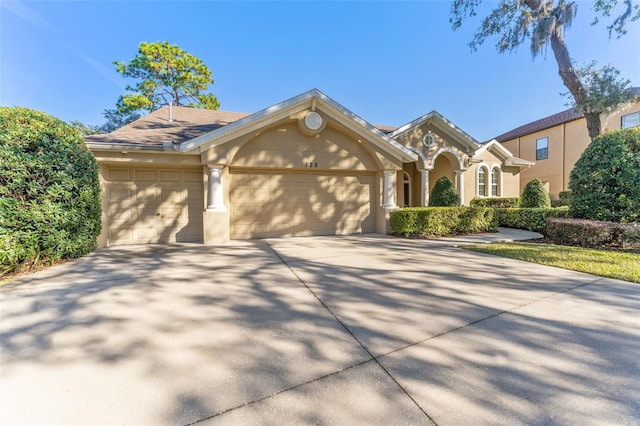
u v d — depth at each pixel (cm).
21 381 216
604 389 205
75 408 188
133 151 811
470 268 552
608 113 1143
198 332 297
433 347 265
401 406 189
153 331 299
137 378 220
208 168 881
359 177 1108
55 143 579
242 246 823
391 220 1065
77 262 618
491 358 246
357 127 1007
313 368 233
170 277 501
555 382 213
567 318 324
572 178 930
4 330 300
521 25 1216
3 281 477
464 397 197
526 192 1288
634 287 429
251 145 934
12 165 514
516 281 465
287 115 923
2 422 177
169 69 2516
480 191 1745
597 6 1131
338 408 187
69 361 243
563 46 1191
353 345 271
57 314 341
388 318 330
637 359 243
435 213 1015
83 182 648
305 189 1036
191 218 936
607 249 729
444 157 1670
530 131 2209
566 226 834
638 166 773
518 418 177
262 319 329
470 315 336
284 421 176
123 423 175
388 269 548
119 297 400
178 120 1238
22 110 554
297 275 511
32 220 541
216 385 211
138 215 891
